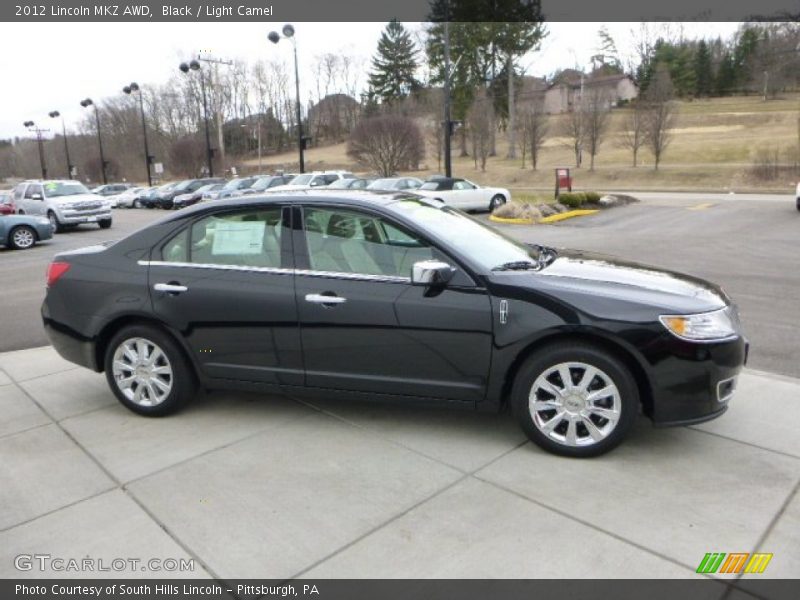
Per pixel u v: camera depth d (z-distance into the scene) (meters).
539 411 3.82
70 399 5.01
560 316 3.65
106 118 86.25
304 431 4.27
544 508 3.27
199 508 3.37
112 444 4.16
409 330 3.91
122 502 3.45
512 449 3.94
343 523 3.19
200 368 4.43
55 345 4.82
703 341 3.55
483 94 53.62
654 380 3.58
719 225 16.89
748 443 3.94
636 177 39.62
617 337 3.57
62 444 4.18
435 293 3.86
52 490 3.59
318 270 4.12
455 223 4.42
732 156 43.78
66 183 22.53
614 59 90.69
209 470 3.77
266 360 4.27
